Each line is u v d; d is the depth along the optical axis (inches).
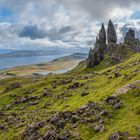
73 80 7672.2
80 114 3823.8
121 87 4234.7
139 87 3846.0
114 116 3373.5
